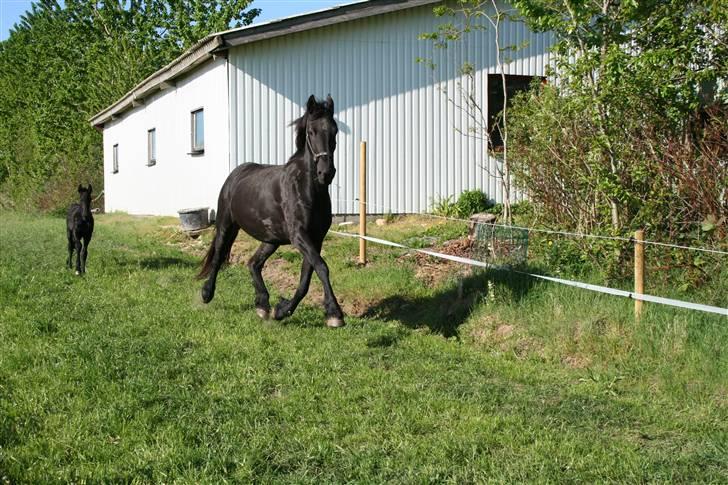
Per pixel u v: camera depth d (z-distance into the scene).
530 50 16.58
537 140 9.56
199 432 4.74
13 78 44.09
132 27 37.12
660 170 7.89
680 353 6.17
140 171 22.61
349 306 9.19
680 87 7.84
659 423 5.12
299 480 4.05
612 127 8.12
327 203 7.49
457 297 8.59
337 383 5.80
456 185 16.17
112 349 6.54
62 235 17.34
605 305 7.17
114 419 4.86
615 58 7.50
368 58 15.55
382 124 15.66
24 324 7.36
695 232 7.89
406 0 15.46
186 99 17.41
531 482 4.05
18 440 4.53
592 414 5.26
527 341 7.19
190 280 10.55
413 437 4.72
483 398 5.51
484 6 16.11
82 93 35.19
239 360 6.42
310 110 7.05
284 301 7.67
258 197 8.02
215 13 36.31
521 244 8.81
